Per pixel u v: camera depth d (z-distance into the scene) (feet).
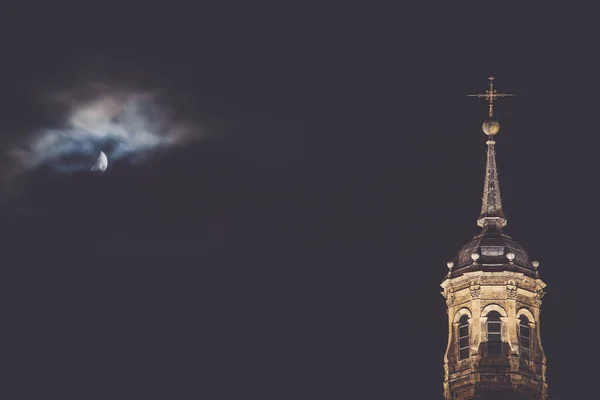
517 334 454.40
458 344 456.45
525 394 450.30
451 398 453.99
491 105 481.87
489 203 469.98
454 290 460.55
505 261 458.91
